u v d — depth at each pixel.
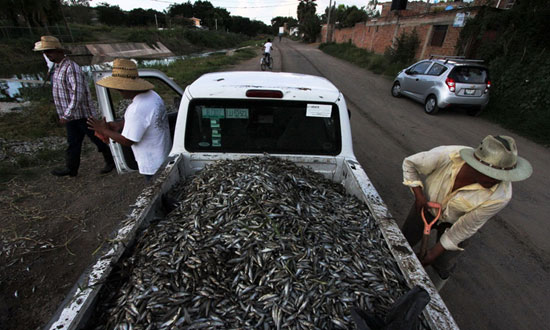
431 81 9.41
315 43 52.53
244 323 1.43
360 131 7.71
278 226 1.87
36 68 19.94
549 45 9.48
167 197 2.31
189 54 41.12
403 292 1.67
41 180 4.89
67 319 1.27
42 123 7.34
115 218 3.97
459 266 3.43
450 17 14.85
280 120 2.87
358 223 2.19
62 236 3.61
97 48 29.02
